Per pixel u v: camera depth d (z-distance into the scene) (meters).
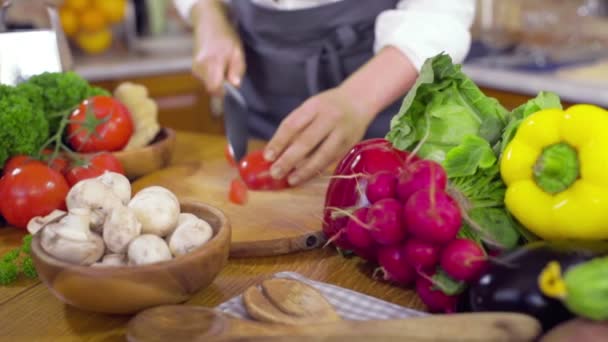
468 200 0.66
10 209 0.84
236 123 1.10
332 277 0.72
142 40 2.16
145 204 0.65
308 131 0.95
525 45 1.95
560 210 0.62
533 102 0.71
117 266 0.59
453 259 0.57
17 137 0.88
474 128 0.70
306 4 1.29
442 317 0.53
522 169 0.64
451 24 1.10
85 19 2.05
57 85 0.99
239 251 0.76
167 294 0.61
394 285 0.70
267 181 0.93
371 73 1.04
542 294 0.53
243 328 0.55
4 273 0.72
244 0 1.33
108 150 1.00
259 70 1.37
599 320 0.49
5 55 1.02
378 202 0.61
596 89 1.52
